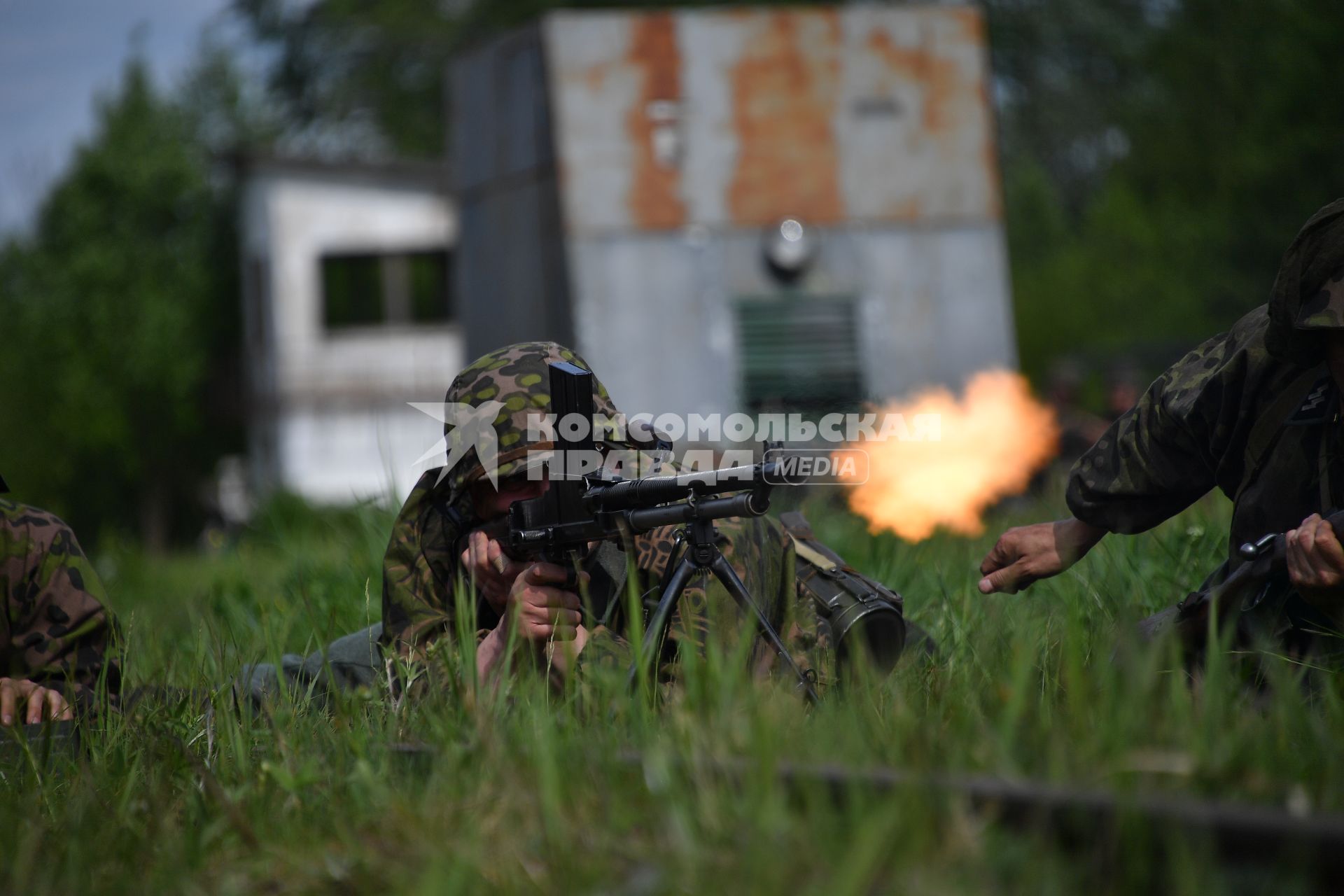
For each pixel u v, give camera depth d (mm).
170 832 4754
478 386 6266
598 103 19484
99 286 57812
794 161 19828
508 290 21438
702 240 19391
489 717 4953
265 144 80500
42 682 6555
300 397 50312
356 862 4273
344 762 5223
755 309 19297
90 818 5027
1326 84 44406
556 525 5633
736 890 3584
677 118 19594
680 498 5484
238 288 61969
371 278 51094
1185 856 3275
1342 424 5531
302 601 9109
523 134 20703
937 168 20234
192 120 66062
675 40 19766
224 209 62281
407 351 50812
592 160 19375
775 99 19875
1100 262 64375
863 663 5250
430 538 6668
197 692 6629
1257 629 5645
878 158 20062
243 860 4586
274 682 6754
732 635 5789
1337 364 5332
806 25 20062
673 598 5539
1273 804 3783
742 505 5285
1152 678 4457
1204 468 6223
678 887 3660
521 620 5645
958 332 19938
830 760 4289
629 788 4363
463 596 5891
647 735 4699
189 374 58156
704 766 4238
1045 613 6336
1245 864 3398
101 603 6785
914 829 3615
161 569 18219
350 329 50938
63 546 6770
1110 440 6414
